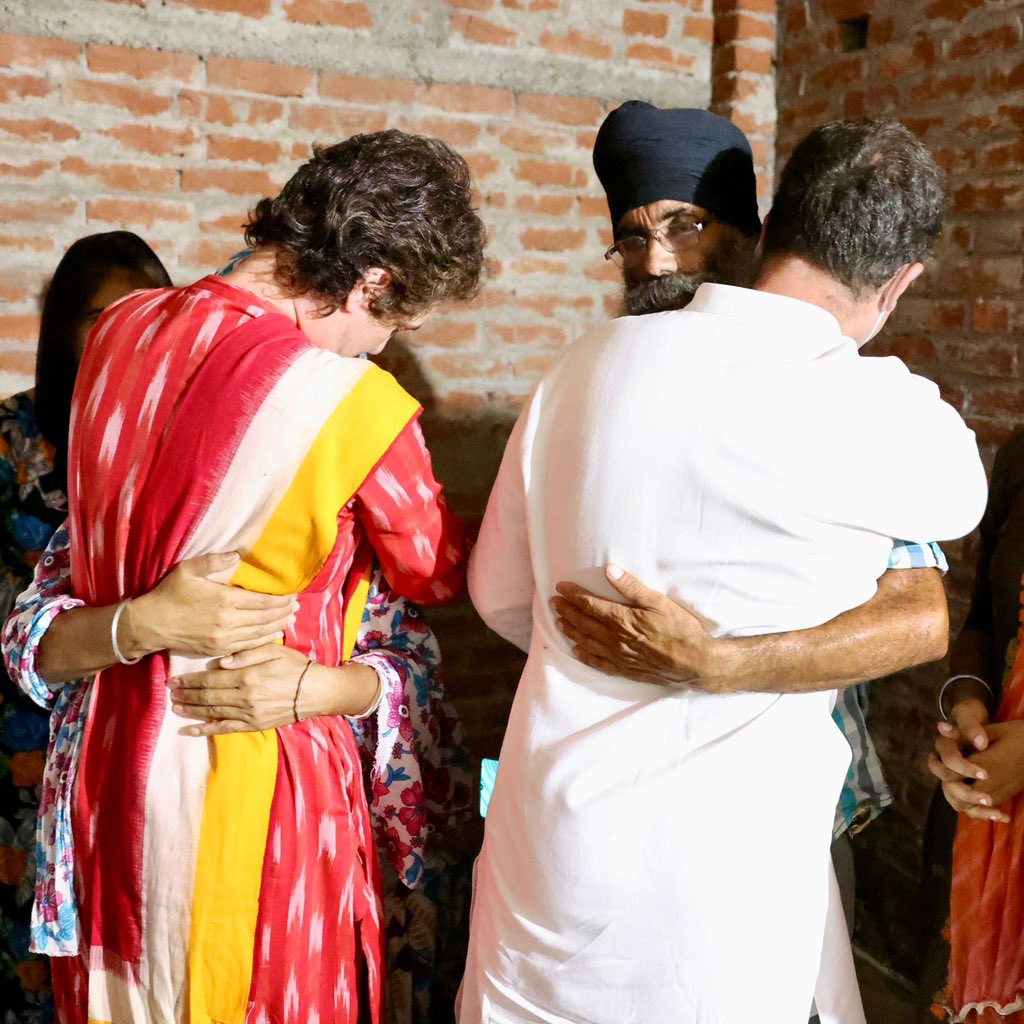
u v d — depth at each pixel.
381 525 1.23
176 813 1.17
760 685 1.06
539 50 2.23
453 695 2.41
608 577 1.04
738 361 1.02
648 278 1.63
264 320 1.17
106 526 1.18
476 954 1.24
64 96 1.88
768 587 1.02
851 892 1.55
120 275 1.59
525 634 1.34
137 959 1.21
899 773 2.22
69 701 1.29
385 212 1.17
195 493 1.14
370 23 2.07
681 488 1.02
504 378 2.35
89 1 1.86
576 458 1.08
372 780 1.39
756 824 1.07
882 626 1.07
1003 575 1.47
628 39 2.31
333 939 1.28
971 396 1.98
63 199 1.91
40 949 1.26
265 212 1.23
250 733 1.20
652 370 1.04
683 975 1.08
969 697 1.45
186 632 1.14
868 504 1.00
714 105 2.42
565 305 2.38
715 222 1.59
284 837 1.21
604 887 1.08
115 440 1.16
